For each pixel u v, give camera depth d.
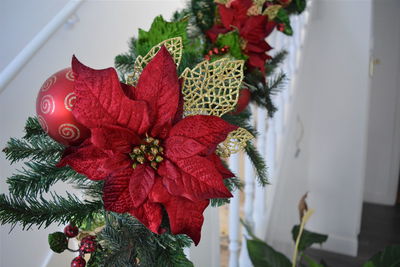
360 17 3.05
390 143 4.55
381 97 4.43
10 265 1.03
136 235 0.65
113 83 0.57
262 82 0.99
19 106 1.05
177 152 0.60
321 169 3.83
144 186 0.59
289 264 1.49
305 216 1.35
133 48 0.85
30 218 0.62
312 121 3.66
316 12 3.10
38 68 1.09
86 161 0.59
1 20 1.29
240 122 0.88
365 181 4.79
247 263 1.83
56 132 0.60
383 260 1.53
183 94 0.65
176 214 0.59
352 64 3.27
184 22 0.77
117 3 1.34
